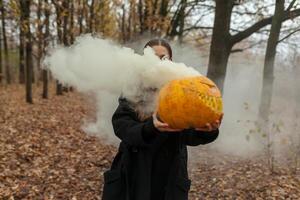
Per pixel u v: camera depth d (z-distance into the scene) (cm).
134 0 1998
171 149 255
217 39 960
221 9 955
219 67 964
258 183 688
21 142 966
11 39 2900
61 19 1616
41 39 1548
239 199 622
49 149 937
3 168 742
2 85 2795
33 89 2750
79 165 816
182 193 257
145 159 251
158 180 256
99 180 724
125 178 256
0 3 1438
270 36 891
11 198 607
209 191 659
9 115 1358
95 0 2111
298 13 890
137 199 250
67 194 646
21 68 3122
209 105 213
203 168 780
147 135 228
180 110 212
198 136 249
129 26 2550
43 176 726
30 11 1554
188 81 218
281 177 717
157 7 1839
